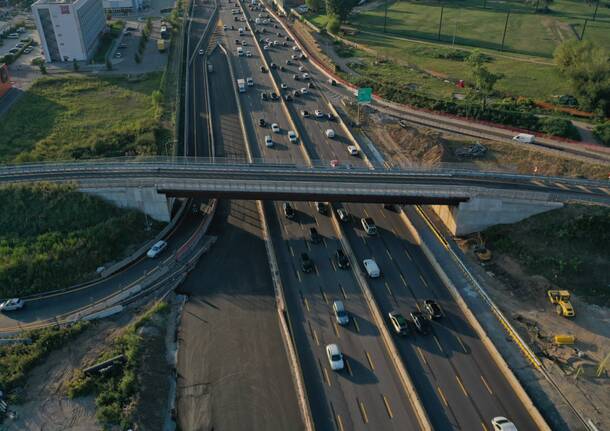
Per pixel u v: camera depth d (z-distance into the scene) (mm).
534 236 92750
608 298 83500
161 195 95750
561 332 77875
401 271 89188
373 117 142000
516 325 78750
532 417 64500
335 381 69188
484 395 67250
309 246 94875
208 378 71000
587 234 90125
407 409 65375
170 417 66125
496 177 101375
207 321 79938
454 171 102250
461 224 96375
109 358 71500
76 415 64562
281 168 102625
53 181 97688
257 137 132250
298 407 66688
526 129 129250
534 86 154875
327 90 161500
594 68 131875
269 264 91375
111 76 170750
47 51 180625
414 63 180875
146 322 78188
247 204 108125
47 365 71375
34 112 142875
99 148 124062
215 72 176375
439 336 76188
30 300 82062
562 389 68812
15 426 63281
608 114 130875
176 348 75625
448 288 85500
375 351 73688
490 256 92062
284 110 147750
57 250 87688
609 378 70500
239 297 84438
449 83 160375
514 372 70750
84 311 79562
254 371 71812
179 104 150125
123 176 98875
